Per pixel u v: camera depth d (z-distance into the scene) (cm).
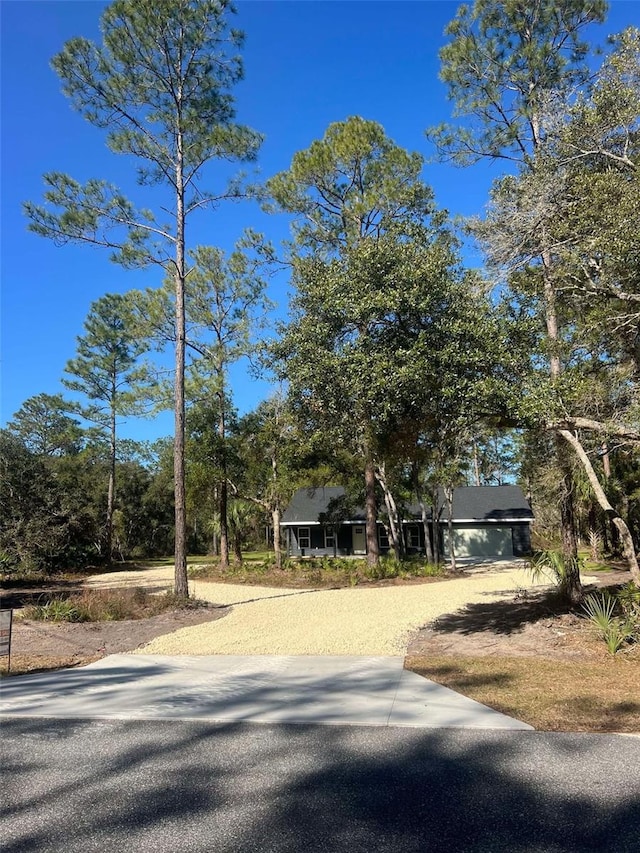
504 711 564
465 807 367
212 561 3662
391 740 496
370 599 1534
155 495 5062
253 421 2634
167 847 329
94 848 329
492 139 1239
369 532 2180
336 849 322
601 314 840
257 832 344
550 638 879
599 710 551
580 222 779
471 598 1460
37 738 530
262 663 824
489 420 865
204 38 1441
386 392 772
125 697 665
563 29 1179
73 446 5022
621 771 411
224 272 2509
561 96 953
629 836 324
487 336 772
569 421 798
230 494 2912
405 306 777
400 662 799
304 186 2038
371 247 839
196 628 1141
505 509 3350
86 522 2986
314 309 903
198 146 1495
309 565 2534
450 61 1226
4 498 2409
